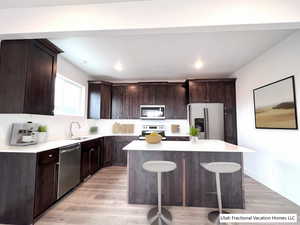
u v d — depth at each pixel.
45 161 2.15
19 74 2.12
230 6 1.71
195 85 4.48
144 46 2.81
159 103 4.85
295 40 2.40
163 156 2.49
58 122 3.29
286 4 1.65
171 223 1.98
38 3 1.84
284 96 2.59
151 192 2.46
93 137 3.80
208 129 4.11
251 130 3.55
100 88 4.60
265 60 3.07
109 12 1.83
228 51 3.03
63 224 1.94
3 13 1.93
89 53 3.11
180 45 2.78
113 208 2.32
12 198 1.98
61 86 3.53
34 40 2.26
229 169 1.98
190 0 1.75
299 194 2.36
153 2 1.79
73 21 1.85
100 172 3.97
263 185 3.10
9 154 2.02
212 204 2.40
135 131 5.04
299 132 2.35
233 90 4.35
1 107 2.11
